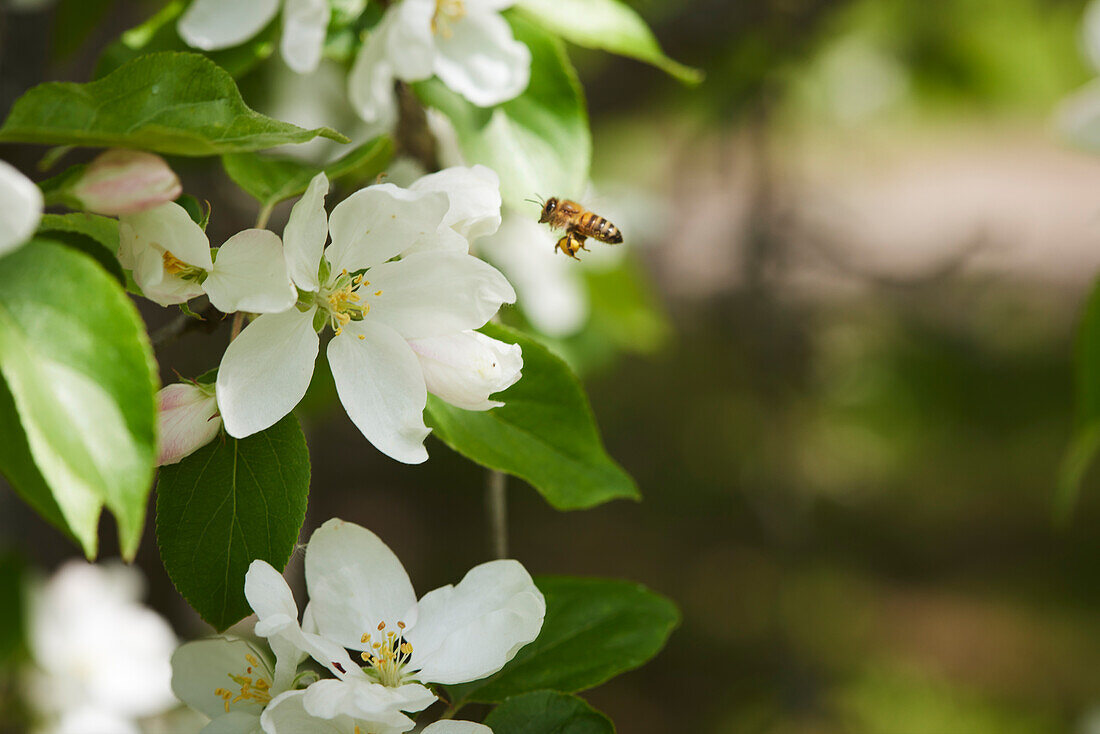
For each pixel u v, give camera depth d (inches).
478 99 25.8
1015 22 62.0
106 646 33.8
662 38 45.6
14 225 21.8
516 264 32.6
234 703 24.0
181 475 23.8
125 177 23.0
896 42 62.6
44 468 22.8
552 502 25.0
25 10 32.8
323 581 23.9
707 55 46.3
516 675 24.9
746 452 90.5
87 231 23.6
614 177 70.1
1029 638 87.8
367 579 24.0
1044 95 66.9
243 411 23.5
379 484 91.4
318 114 30.5
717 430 93.8
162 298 23.4
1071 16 61.3
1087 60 28.9
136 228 23.3
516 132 26.1
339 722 23.5
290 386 23.6
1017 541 98.8
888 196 152.4
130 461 22.0
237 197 32.6
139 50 26.8
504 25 25.9
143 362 22.1
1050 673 84.0
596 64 59.1
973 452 103.0
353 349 23.8
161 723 35.0
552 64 26.3
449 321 23.9
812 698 67.5
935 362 72.1
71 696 33.0
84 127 23.0
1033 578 95.0
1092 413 28.1
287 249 23.3
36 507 23.3
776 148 58.4
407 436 23.8
